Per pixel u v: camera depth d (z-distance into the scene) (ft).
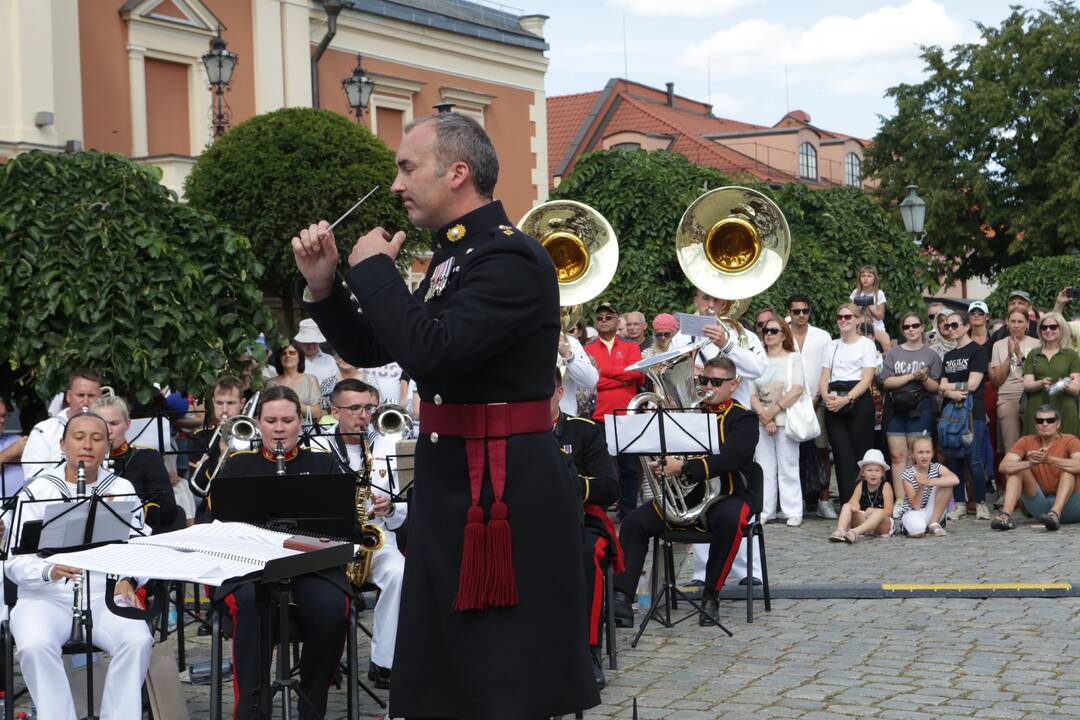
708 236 25.98
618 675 18.70
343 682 18.79
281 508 14.35
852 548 29.35
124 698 15.38
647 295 46.70
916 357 33.19
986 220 108.06
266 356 28.30
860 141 141.49
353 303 10.11
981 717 16.07
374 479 19.17
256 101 60.95
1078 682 17.51
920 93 111.75
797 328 34.09
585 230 24.54
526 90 77.51
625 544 21.42
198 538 12.60
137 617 14.88
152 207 27.35
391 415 18.90
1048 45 106.22
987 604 22.56
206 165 44.91
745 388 26.20
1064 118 107.14
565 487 9.57
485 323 8.93
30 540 14.66
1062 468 31.42
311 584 15.49
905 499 31.09
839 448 33.47
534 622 9.30
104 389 22.65
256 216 44.04
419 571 9.48
